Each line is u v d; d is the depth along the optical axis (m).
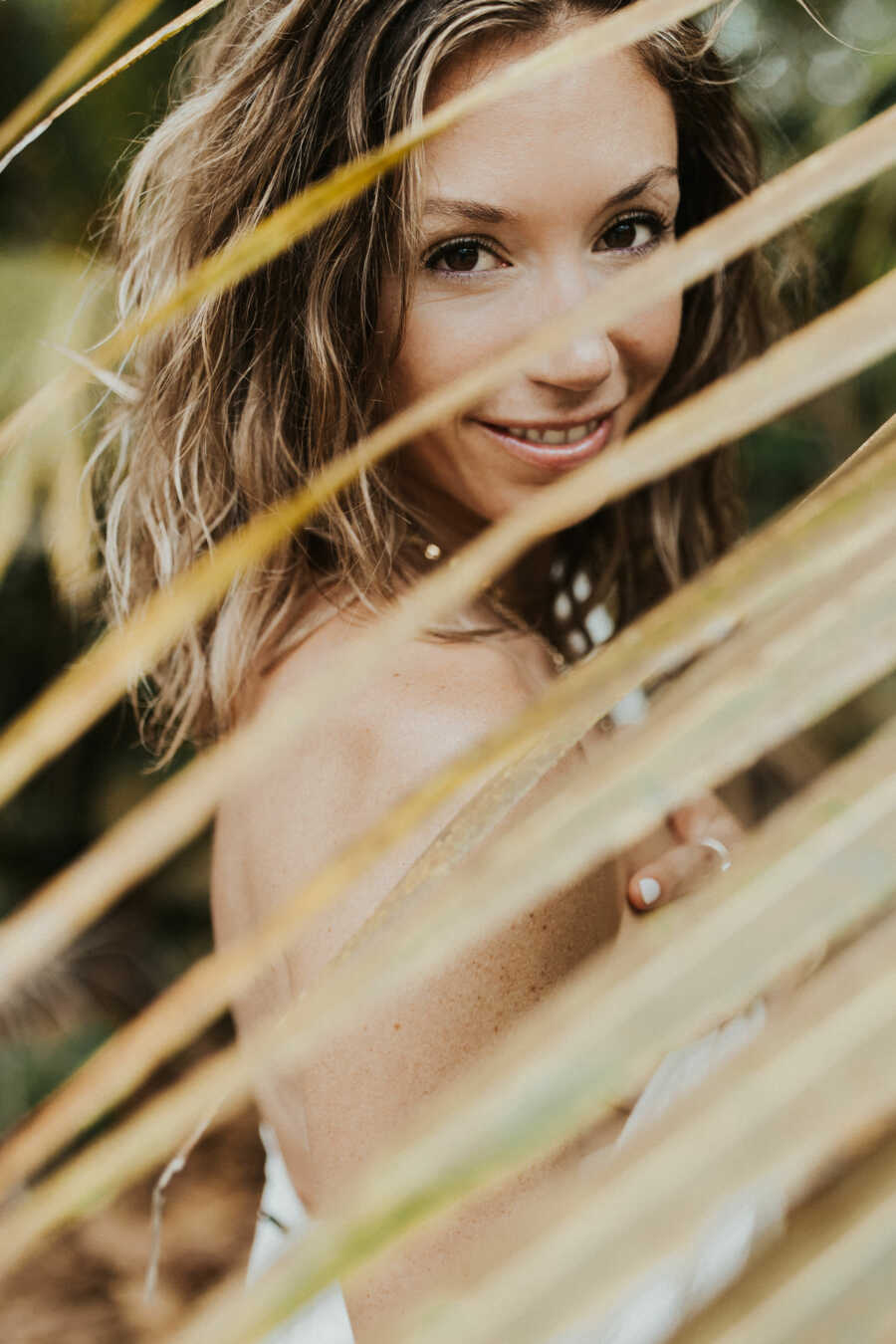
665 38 0.62
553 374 0.62
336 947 0.53
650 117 0.61
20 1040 1.70
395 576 0.67
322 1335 0.59
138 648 0.26
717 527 0.90
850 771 0.24
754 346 0.85
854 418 1.50
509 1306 0.20
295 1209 0.73
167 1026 0.23
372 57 0.61
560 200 0.60
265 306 0.67
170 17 1.50
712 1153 0.20
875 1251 0.19
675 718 0.25
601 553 0.87
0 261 1.32
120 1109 1.70
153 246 0.73
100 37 0.40
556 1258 0.20
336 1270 0.20
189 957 2.00
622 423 0.67
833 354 0.26
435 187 0.60
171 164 0.73
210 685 0.71
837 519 0.26
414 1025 0.53
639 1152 0.21
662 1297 0.46
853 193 1.08
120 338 0.33
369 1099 0.53
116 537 0.80
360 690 0.57
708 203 0.77
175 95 0.83
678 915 0.23
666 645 0.26
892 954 0.22
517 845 0.24
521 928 0.53
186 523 0.72
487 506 0.66
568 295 0.61
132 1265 1.62
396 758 0.56
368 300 0.63
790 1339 0.19
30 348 1.14
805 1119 0.20
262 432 0.68
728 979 0.22
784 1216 0.20
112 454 0.98
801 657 0.25
